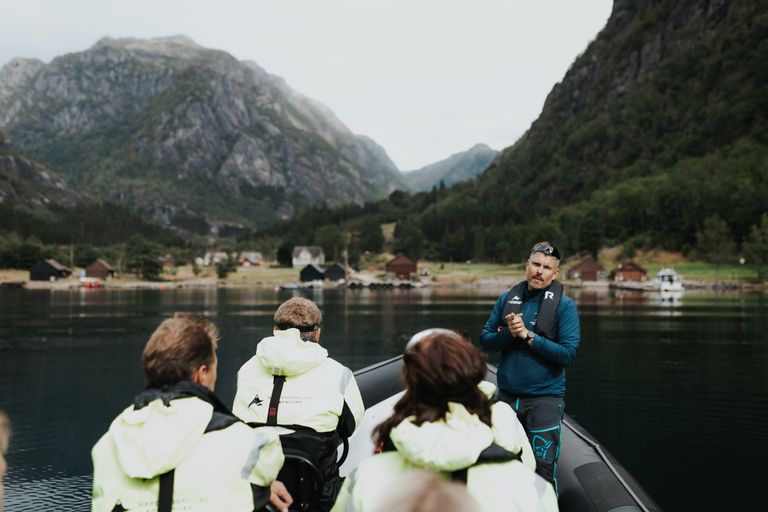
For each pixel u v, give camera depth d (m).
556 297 3.34
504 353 3.46
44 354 16.03
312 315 3.24
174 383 1.93
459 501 1.24
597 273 98.44
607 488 3.38
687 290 75.69
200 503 1.77
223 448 1.84
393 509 1.28
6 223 178.38
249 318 30.03
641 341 18.53
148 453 1.76
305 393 3.02
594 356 15.10
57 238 193.25
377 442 1.86
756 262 83.81
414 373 1.71
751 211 105.50
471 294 70.44
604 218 140.12
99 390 10.92
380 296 65.12
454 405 1.68
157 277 113.31
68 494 5.39
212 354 2.07
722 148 158.50
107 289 89.12
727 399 9.59
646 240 121.75
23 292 74.50
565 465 3.76
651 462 6.26
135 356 15.61
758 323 25.64
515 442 1.83
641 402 9.41
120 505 1.78
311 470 2.87
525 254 139.62
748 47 189.50
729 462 6.21
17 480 5.79
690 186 122.00
